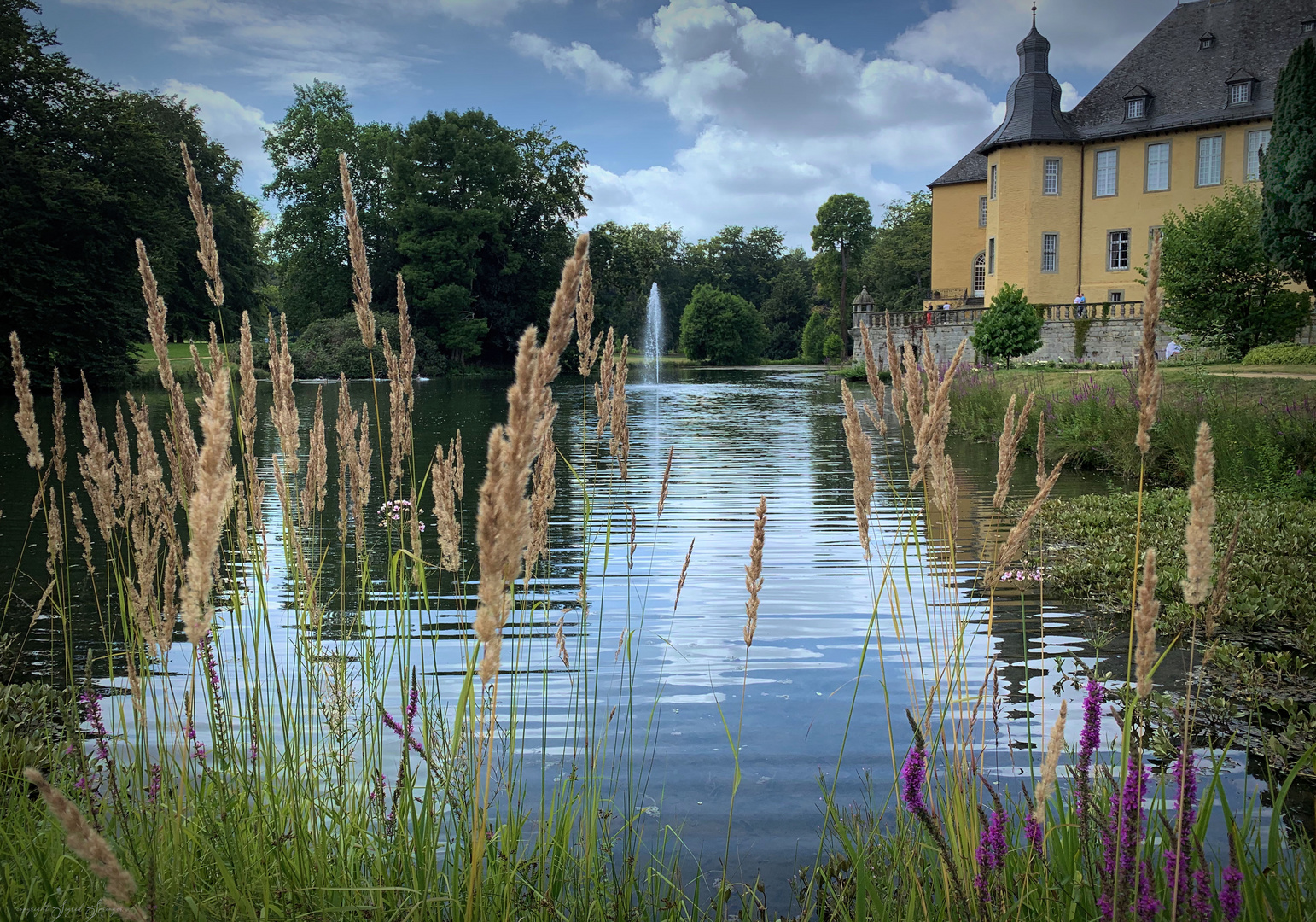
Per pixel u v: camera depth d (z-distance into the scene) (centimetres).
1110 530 864
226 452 148
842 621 637
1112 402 1519
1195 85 3919
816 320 8025
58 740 335
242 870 203
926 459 242
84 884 205
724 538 930
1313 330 2795
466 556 823
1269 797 362
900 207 7400
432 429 2038
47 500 1066
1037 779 352
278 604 627
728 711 470
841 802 367
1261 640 580
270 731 262
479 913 181
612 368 305
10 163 2998
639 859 319
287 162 5184
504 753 393
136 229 3234
